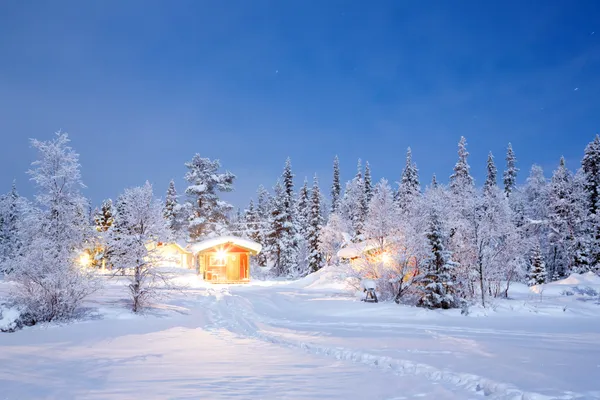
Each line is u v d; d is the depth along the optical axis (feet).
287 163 214.48
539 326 54.24
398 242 83.15
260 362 32.68
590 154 158.30
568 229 150.41
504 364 28.35
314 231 190.60
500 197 87.71
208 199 199.82
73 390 23.66
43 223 61.67
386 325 55.21
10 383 25.61
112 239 66.18
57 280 58.08
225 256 150.61
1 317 52.65
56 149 63.57
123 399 21.40
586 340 41.37
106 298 81.82
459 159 178.19
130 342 44.37
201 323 60.39
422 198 95.09
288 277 191.21
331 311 70.33
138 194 68.64
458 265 74.33
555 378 23.73
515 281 123.44
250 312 70.38
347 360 33.47
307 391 22.81
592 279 117.70
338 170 235.61
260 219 247.70
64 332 51.13
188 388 23.65
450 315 66.44
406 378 26.16
